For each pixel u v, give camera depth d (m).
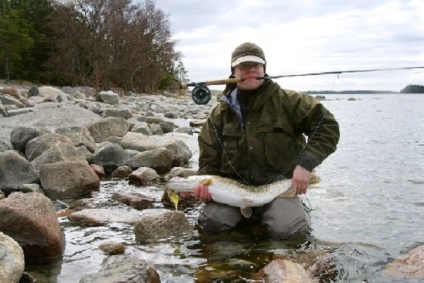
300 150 2.69
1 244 1.72
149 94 29.12
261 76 2.67
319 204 3.16
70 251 2.23
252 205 2.60
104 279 1.73
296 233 2.49
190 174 4.06
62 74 27.95
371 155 5.58
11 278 1.64
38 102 9.48
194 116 12.31
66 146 3.95
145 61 28.69
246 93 2.70
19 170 3.46
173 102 20.91
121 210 2.95
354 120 12.84
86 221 2.67
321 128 2.55
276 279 1.82
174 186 2.65
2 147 4.31
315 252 2.19
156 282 1.86
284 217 2.51
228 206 2.65
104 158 4.35
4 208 2.10
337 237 2.47
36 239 2.10
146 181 3.87
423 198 3.33
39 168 3.55
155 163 4.31
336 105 28.03
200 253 2.24
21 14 29.78
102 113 8.26
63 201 3.20
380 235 2.50
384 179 4.04
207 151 2.84
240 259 2.16
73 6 26.31
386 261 2.09
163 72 33.06
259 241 2.44
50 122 5.91
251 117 2.67
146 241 2.41
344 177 4.13
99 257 2.16
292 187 2.55
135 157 4.38
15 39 27.05
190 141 6.47
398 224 2.70
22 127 4.52
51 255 2.13
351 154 5.68
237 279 1.92
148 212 2.94
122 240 2.41
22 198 2.23
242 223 2.75
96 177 3.54
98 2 26.30
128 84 28.11
